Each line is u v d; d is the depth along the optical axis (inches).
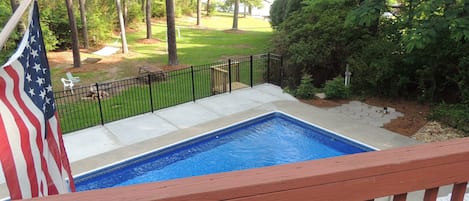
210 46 848.9
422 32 331.9
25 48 112.8
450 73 386.3
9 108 99.6
